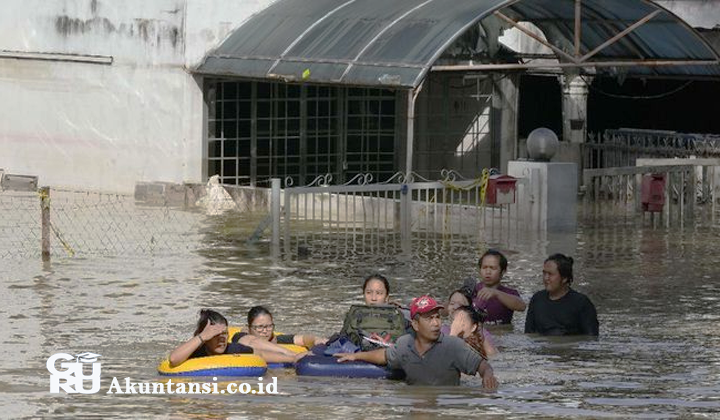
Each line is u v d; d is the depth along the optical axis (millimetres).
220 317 23906
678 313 29766
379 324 24219
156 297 31312
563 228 43062
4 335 26828
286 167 53250
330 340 24516
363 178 54438
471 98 55562
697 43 51469
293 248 39250
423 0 48781
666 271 35531
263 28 51094
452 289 32812
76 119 52219
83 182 52281
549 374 23484
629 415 20672
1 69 52812
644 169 45719
